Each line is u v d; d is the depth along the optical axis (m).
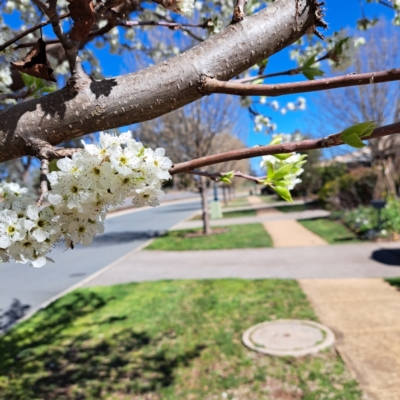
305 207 21.52
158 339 4.75
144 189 0.90
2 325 5.73
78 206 0.85
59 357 4.50
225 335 4.69
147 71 0.88
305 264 7.98
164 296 6.41
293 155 1.30
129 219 24.11
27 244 0.92
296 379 3.67
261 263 8.46
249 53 0.91
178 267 8.81
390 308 5.07
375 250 8.70
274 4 0.95
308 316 5.05
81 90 0.86
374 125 0.78
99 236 15.90
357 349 4.11
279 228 13.84
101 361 4.32
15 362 4.44
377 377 3.57
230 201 36.66
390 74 0.71
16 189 1.34
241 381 3.72
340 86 0.74
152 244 12.51
